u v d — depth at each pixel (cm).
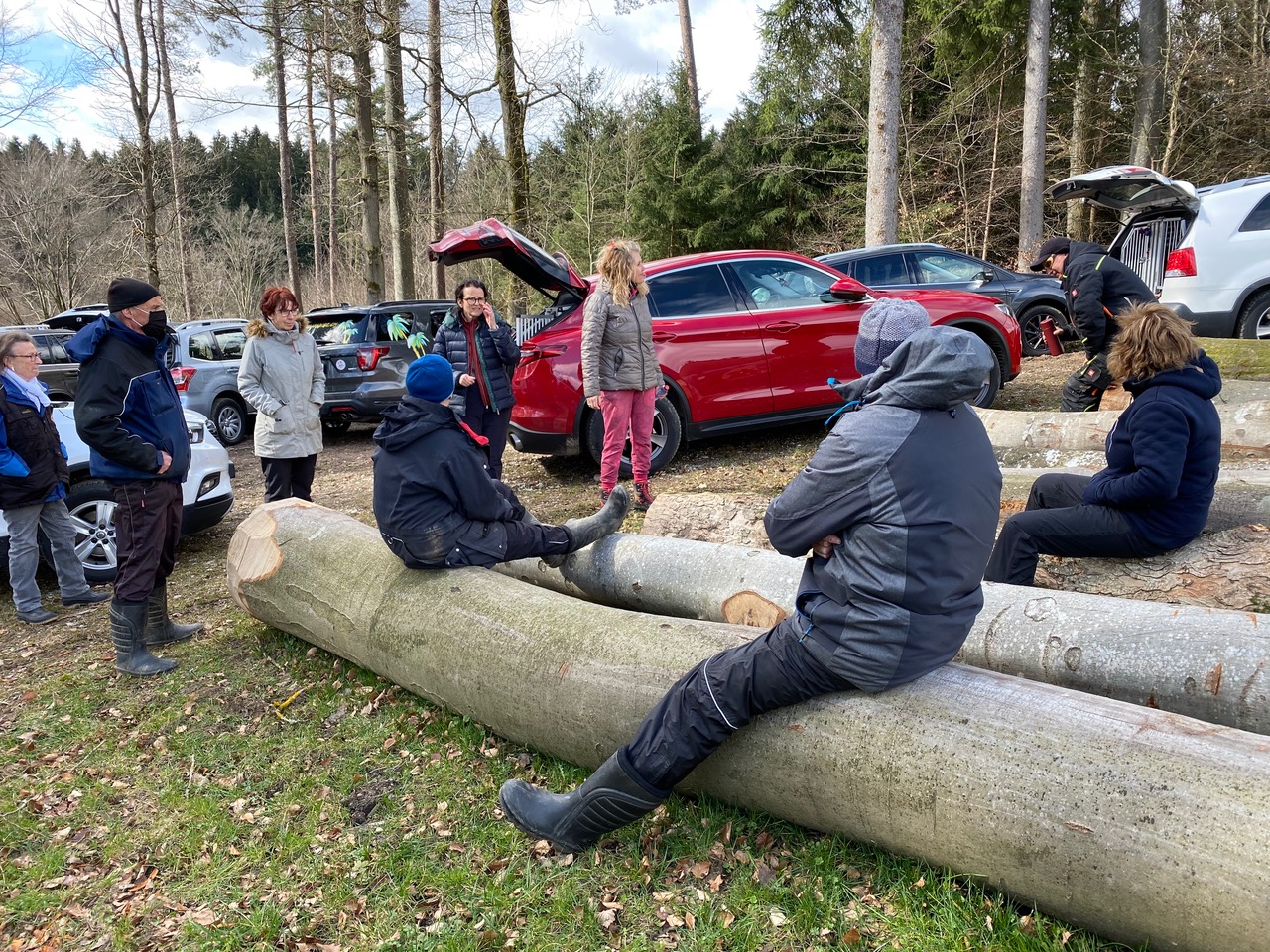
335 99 1912
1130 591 322
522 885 238
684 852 244
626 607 372
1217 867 169
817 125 2072
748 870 234
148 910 243
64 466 489
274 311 499
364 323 984
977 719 206
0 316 2469
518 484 701
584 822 237
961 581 197
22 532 475
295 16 1362
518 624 296
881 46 1128
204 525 582
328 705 352
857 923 212
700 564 347
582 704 268
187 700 369
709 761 245
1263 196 797
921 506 190
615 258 514
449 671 307
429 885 243
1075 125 1867
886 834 218
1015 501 405
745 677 217
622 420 534
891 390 193
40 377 959
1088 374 569
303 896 244
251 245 3403
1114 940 190
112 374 365
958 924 204
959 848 204
